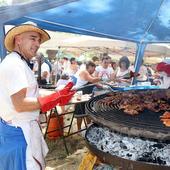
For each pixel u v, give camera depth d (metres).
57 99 2.47
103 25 4.47
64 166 4.45
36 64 9.69
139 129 2.30
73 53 17.16
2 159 2.62
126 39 5.74
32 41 2.55
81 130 5.47
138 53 6.35
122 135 2.62
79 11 3.68
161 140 2.39
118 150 2.58
